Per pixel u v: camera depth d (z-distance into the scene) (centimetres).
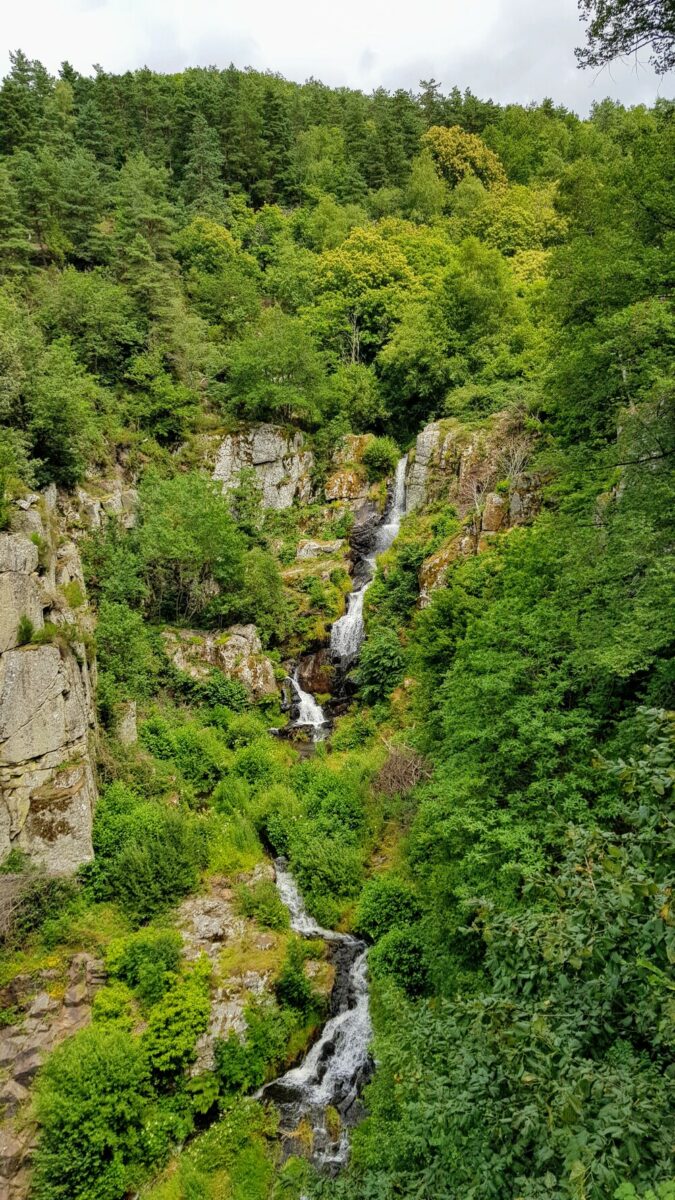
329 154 7400
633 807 1164
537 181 6919
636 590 1511
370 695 3059
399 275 5138
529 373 3781
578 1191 435
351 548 3866
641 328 1981
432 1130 796
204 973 1722
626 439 1725
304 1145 1523
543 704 1477
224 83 7588
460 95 8675
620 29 988
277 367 4269
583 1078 491
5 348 2631
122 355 4000
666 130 1933
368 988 1802
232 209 6288
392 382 4522
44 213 4681
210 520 3203
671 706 1328
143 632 2838
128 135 6644
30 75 6334
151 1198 1392
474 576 2412
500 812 1380
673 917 470
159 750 2484
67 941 1728
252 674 3086
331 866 2106
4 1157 1349
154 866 1930
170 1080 1555
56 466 2864
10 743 1858
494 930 652
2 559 1947
